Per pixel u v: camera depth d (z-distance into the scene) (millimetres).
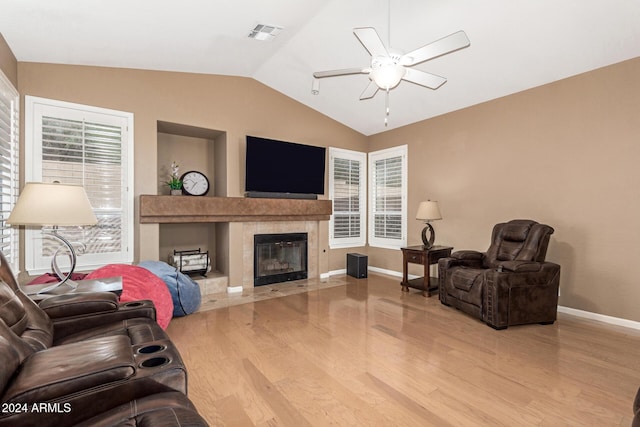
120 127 3680
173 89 4082
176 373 1268
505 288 3172
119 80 3689
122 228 3686
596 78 3441
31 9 2406
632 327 3215
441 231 5059
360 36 2326
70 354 1217
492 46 3354
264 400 1996
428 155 5234
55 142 3281
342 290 4715
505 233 3928
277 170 4836
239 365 2436
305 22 3242
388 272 5895
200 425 1003
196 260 4543
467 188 4699
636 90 3182
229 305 3961
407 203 5578
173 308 3402
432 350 2703
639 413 1185
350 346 2777
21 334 1554
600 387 2143
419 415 1854
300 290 4703
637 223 3189
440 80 2789
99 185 3541
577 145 3586
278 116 5043
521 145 4082
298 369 2379
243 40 3455
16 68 3070
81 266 3422
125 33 2955
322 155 5383
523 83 3906
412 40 3420
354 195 6125
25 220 1971
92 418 1058
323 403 1968
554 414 1861
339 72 2791
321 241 5504
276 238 5035
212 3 2678
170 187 4336
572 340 2918
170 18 2811
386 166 5938
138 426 1000
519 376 2283
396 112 5168
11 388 999
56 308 1934
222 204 4352
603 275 3406
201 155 4938
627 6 2621
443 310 3783
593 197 3473
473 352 2668
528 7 2801
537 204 3934
